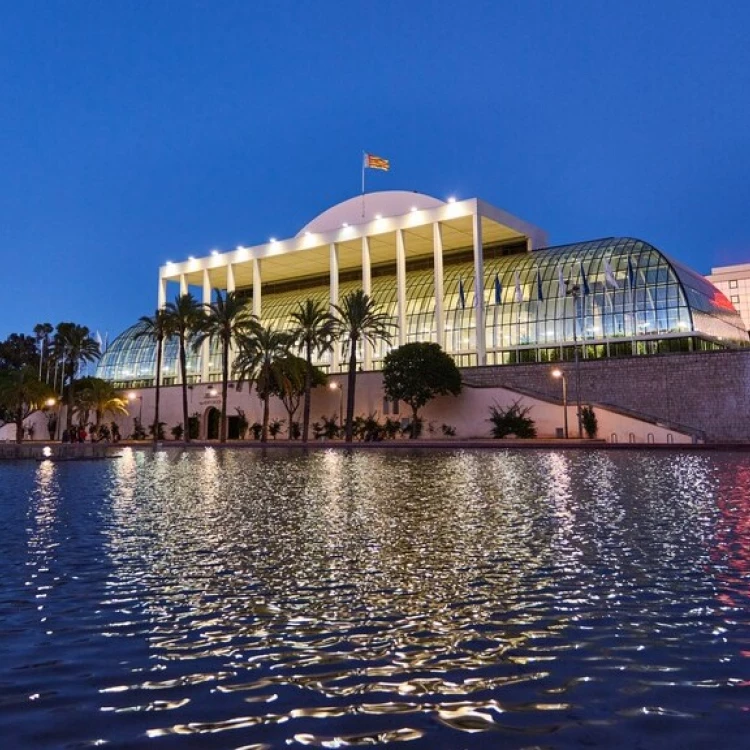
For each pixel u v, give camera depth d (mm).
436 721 4793
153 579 9195
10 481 26328
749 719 4766
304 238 89500
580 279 73625
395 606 7785
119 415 92188
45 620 7344
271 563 10164
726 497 17891
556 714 4879
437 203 95125
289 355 70750
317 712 4973
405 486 21906
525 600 7977
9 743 4520
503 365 67125
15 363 123500
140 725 4785
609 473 26734
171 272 101938
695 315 67500
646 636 6633
